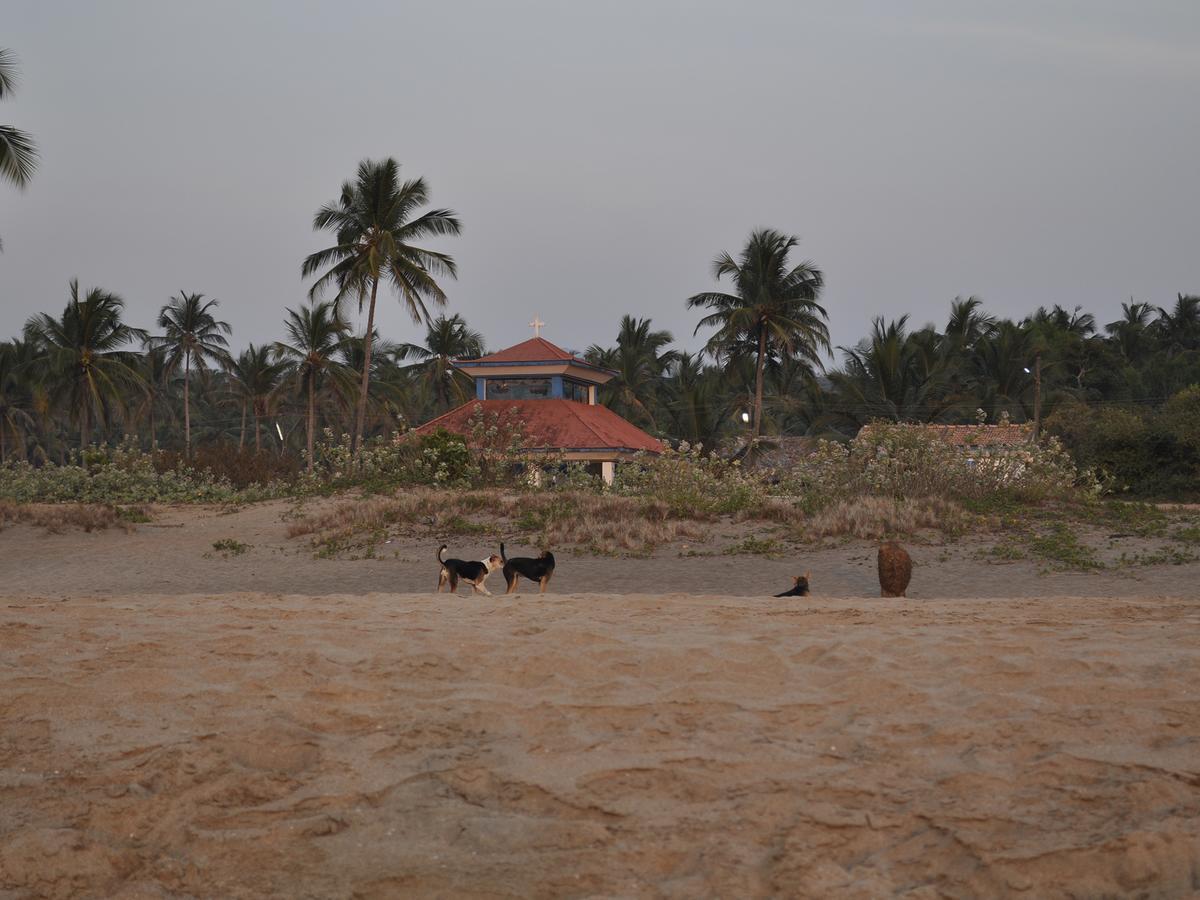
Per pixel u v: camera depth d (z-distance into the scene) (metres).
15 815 3.78
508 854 3.43
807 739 4.58
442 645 6.68
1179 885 3.12
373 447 31.80
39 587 17.39
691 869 3.30
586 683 5.65
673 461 26.12
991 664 5.81
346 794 3.97
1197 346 81.25
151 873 3.33
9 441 64.88
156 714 5.05
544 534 20.62
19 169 24.67
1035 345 60.22
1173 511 22.05
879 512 20.31
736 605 9.39
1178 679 5.32
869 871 3.24
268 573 18.38
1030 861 3.23
